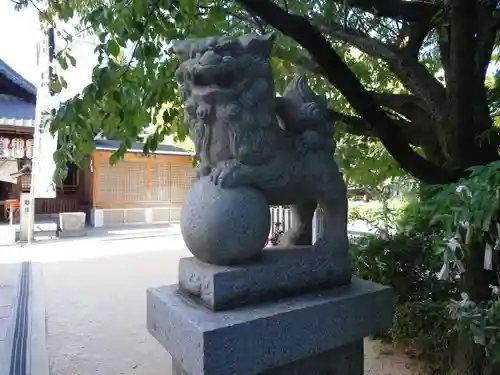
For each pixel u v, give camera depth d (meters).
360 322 1.57
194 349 1.26
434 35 3.15
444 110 2.08
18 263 6.55
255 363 1.30
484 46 2.09
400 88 3.82
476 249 2.03
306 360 1.52
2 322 3.80
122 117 2.10
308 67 2.54
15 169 10.62
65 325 3.82
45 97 5.66
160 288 1.67
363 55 3.66
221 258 1.45
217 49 1.40
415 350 2.84
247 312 1.36
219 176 1.47
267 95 1.50
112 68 1.96
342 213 1.70
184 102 1.56
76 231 9.98
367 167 3.30
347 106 3.35
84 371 2.88
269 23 1.65
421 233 2.96
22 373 2.79
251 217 1.44
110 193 12.70
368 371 2.72
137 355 3.15
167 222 13.34
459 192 1.38
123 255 7.50
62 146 2.23
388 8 2.24
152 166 13.28
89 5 2.85
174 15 2.09
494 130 1.93
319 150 1.64
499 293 1.85
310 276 1.60
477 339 1.73
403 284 2.91
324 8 2.56
